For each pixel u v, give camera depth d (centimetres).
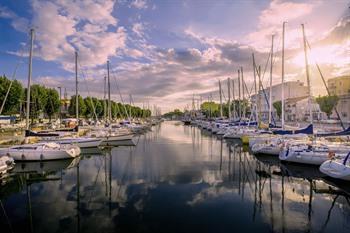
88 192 1248
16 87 4341
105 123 4412
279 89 9281
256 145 2298
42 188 1322
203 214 977
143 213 984
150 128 7150
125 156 2316
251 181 1442
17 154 1902
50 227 870
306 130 2148
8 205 1077
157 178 1508
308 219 938
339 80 5603
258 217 951
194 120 9856
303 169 1714
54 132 2534
